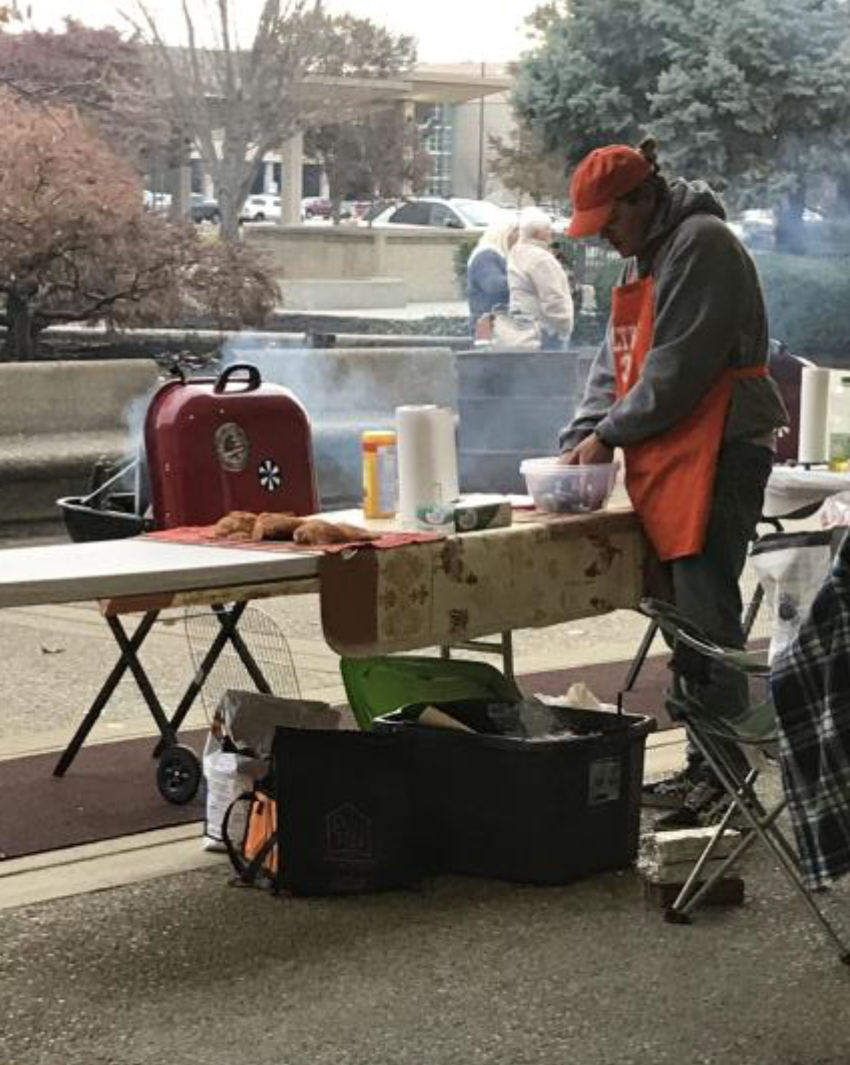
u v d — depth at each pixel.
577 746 4.35
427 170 33.03
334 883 4.30
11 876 4.45
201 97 19.72
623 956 3.96
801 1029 3.61
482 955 3.96
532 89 19.50
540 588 4.57
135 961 3.93
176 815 4.91
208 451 5.05
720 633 4.65
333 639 4.15
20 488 9.30
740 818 4.56
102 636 7.02
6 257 11.56
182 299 12.52
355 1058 3.47
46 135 11.82
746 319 4.62
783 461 6.58
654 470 4.68
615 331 4.81
